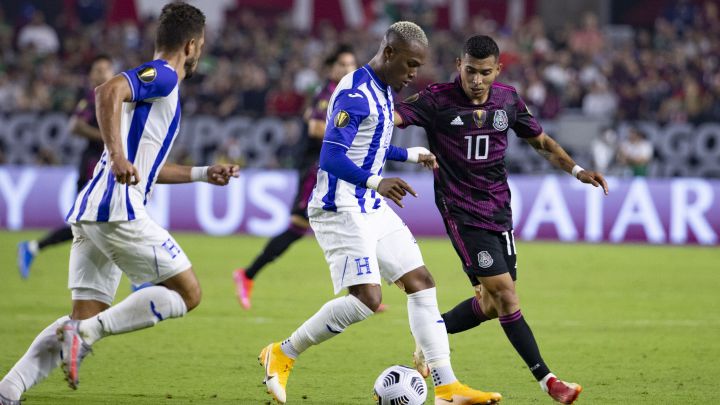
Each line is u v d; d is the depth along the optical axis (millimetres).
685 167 60594
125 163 16594
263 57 79500
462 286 39031
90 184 17906
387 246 19797
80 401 19859
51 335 17672
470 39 20047
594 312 33219
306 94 70438
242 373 23109
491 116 20484
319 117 32250
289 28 86375
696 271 44594
